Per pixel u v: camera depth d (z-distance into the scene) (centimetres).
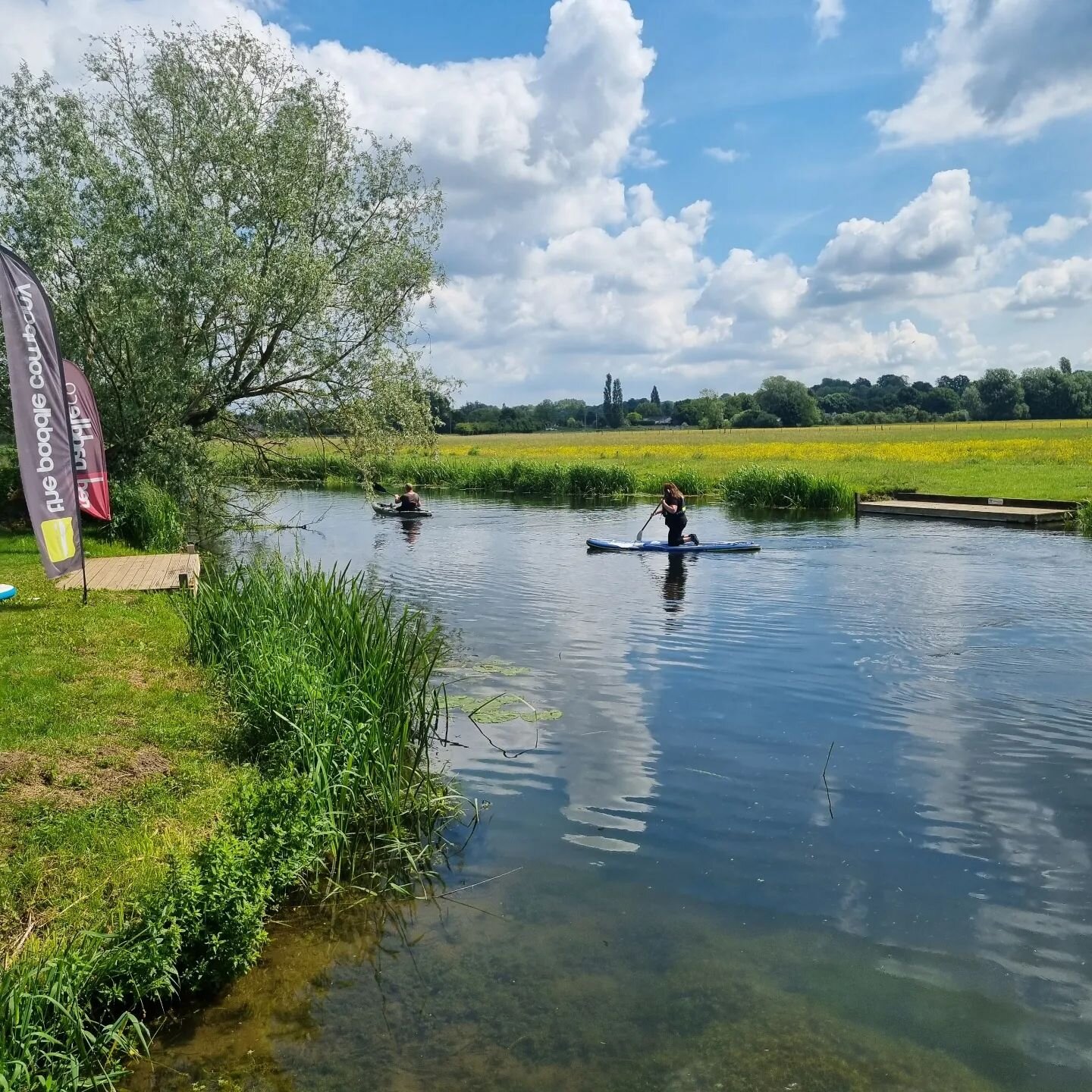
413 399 2388
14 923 464
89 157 1886
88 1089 391
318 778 646
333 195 2311
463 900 563
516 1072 409
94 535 1862
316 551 2117
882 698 952
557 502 3459
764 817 673
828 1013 449
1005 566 1761
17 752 672
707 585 1620
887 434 9025
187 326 2091
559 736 848
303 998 468
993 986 470
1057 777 741
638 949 507
